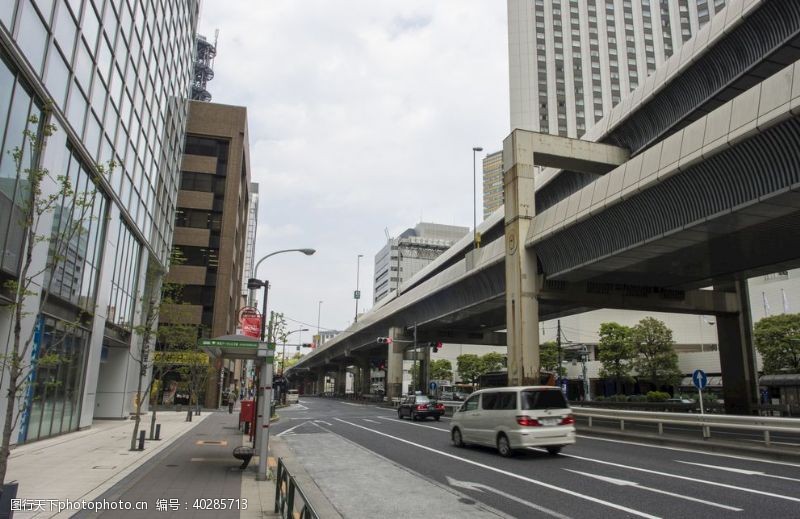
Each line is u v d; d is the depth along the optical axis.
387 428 27.02
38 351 16.06
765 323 42.75
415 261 149.62
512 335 27.83
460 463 13.95
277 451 16.95
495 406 15.77
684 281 28.92
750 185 15.29
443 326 55.47
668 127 26.00
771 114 13.56
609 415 21.86
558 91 102.31
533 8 105.81
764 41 19.89
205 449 16.12
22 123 14.08
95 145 20.17
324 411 48.44
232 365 68.38
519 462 13.91
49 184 15.66
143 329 17.09
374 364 103.38
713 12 104.44
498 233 47.56
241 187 62.59
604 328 54.59
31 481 10.34
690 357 60.34
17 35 13.16
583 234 23.19
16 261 14.12
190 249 51.66
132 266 28.91
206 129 54.09
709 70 22.75
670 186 17.56
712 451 15.87
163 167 35.34
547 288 28.00
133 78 25.70
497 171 179.88
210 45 81.62
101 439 18.50
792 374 37.81
